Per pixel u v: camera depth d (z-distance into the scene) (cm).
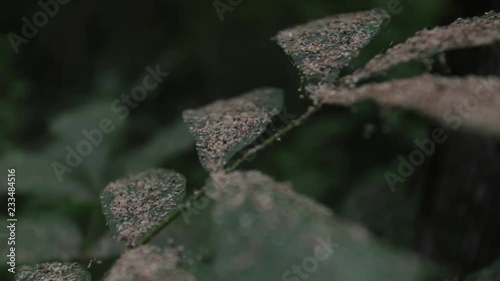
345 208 82
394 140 122
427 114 32
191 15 210
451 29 37
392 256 30
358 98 35
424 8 119
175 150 118
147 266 35
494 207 69
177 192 40
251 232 31
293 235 31
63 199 100
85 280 41
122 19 228
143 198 40
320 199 127
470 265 71
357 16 41
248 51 196
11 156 106
